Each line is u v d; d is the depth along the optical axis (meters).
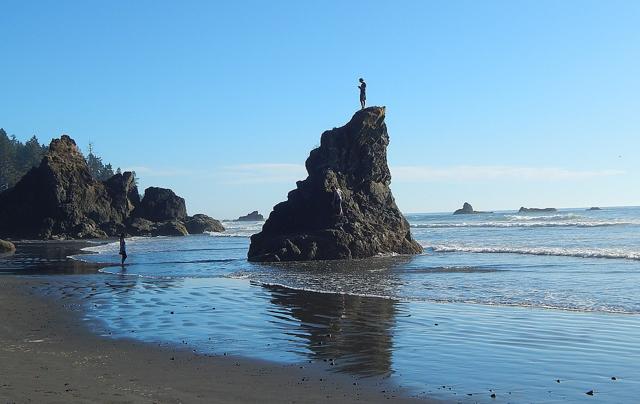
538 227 89.88
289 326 16.62
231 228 149.00
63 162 110.50
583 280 25.73
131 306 20.42
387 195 50.25
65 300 21.86
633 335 14.61
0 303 21.09
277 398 9.85
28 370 11.49
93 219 112.06
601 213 149.25
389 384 10.78
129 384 10.55
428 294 22.80
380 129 50.34
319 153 50.00
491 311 18.48
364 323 16.94
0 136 169.75
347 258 43.16
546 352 13.07
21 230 103.62
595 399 9.84
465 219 154.25
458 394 10.16
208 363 12.37
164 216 123.94
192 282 28.34
